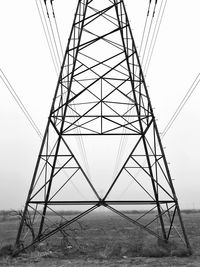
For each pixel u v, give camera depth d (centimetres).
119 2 2708
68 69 2709
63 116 2666
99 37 2700
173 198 2588
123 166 2655
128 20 2719
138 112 2756
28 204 2598
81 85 2661
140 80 2712
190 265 2072
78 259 2355
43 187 2616
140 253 2548
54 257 2433
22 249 2527
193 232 4716
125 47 2706
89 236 4106
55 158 2731
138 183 2638
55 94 2678
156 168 2683
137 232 4575
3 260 2292
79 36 2714
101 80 2684
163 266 2061
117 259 2350
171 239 3653
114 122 2700
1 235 4641
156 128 2653
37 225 6775
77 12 2759
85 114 2670
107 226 6291
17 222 9206
